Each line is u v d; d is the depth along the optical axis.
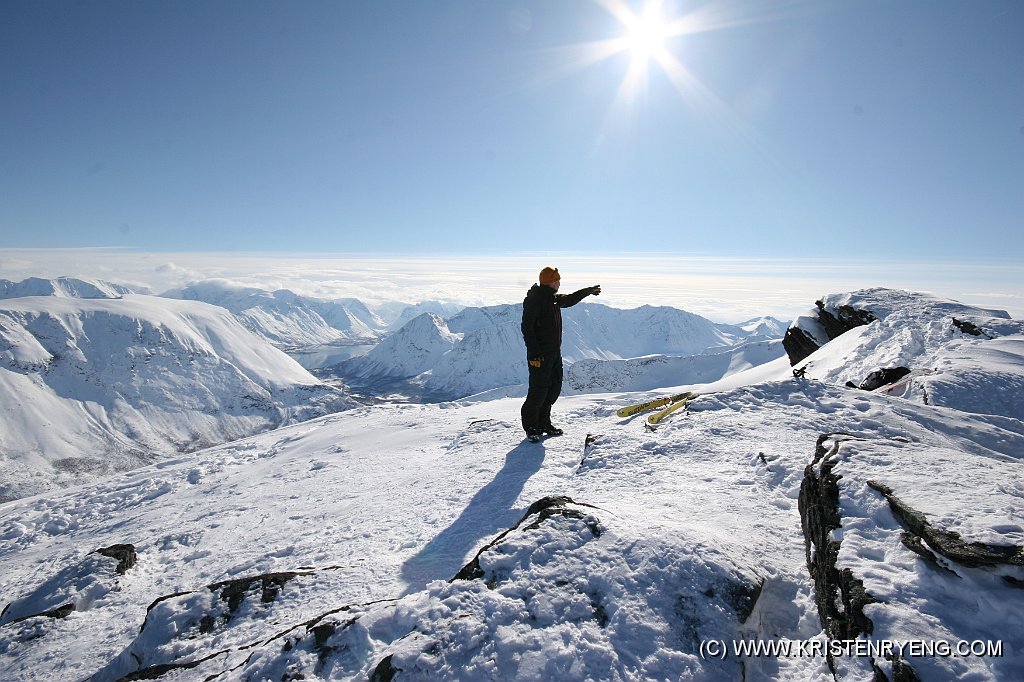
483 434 8.70
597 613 2.64
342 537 5.38
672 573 2.81
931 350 13.34
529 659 2.38
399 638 2.59
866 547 2.94
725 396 6.73
